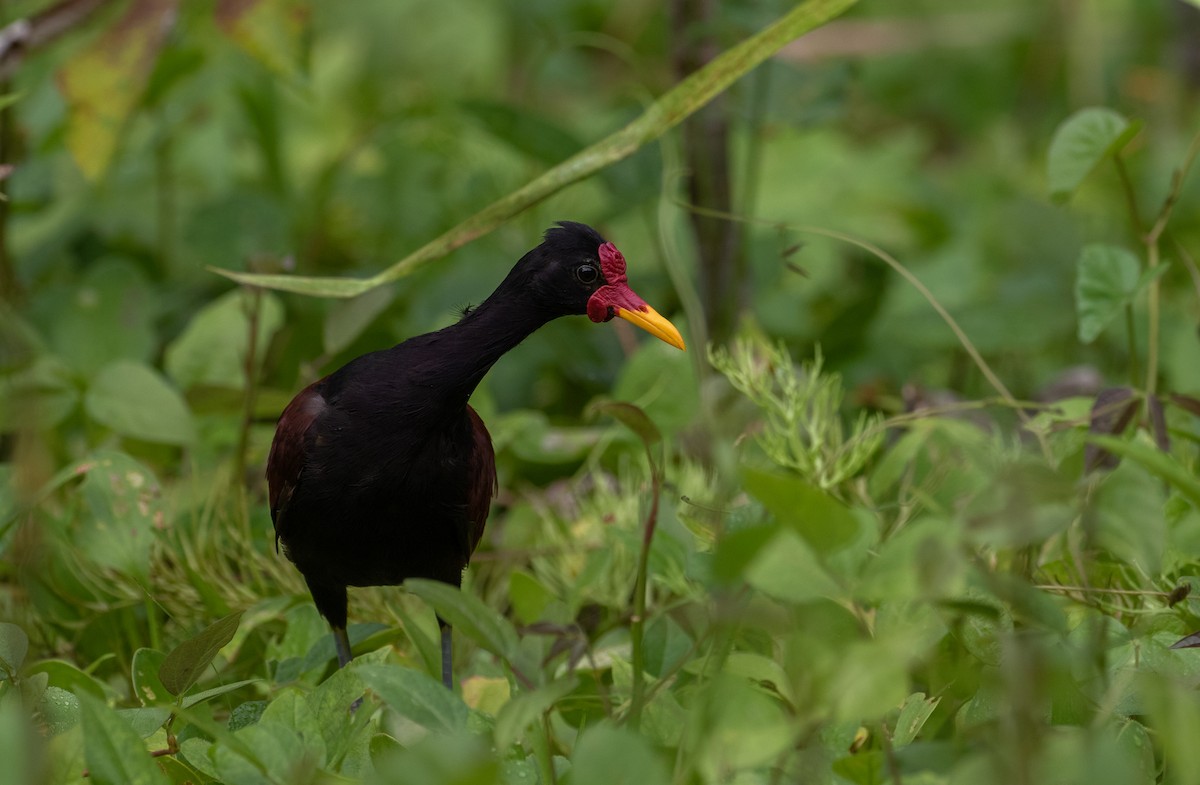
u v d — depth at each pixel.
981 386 12.44
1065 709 5.91
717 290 11.62
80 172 12.89
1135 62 17.98
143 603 8.59
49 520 8.40
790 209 15.13
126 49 9.08
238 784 5.49
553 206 14.03
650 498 8.60
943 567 4.69
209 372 10.73
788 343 12.58
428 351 7.46
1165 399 8.00
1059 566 7.51
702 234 11.58
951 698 6.38
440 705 5.44
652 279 12.05
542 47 18.22
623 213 11.70
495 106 11.90
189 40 12.88
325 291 7.80
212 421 10.35
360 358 7.61
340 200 14.26
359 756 6.05
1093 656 5.75
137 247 13.69
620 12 18.33
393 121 14.16
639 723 5.89
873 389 11.20
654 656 7.45
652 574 7.50
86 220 13.62
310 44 9.70
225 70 14.09
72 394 10.00
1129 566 7.29
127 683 8.23
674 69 11.58
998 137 17.77
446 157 14.38
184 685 6.10
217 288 12.80
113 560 8.15
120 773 5.18
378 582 7.94
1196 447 9.08
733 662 5.95
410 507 7.54
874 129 18.75
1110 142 8.38
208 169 14.64
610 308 7.85
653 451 9.55
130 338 11.38
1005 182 15.89
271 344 10.06
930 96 18.86
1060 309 12.22
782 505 4.62
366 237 14.20
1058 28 17.39
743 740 4.88
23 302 11.71
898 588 4.74
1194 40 14.85
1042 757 4.83
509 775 5.92
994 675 5.05
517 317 7.71
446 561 7.87
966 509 5.04
